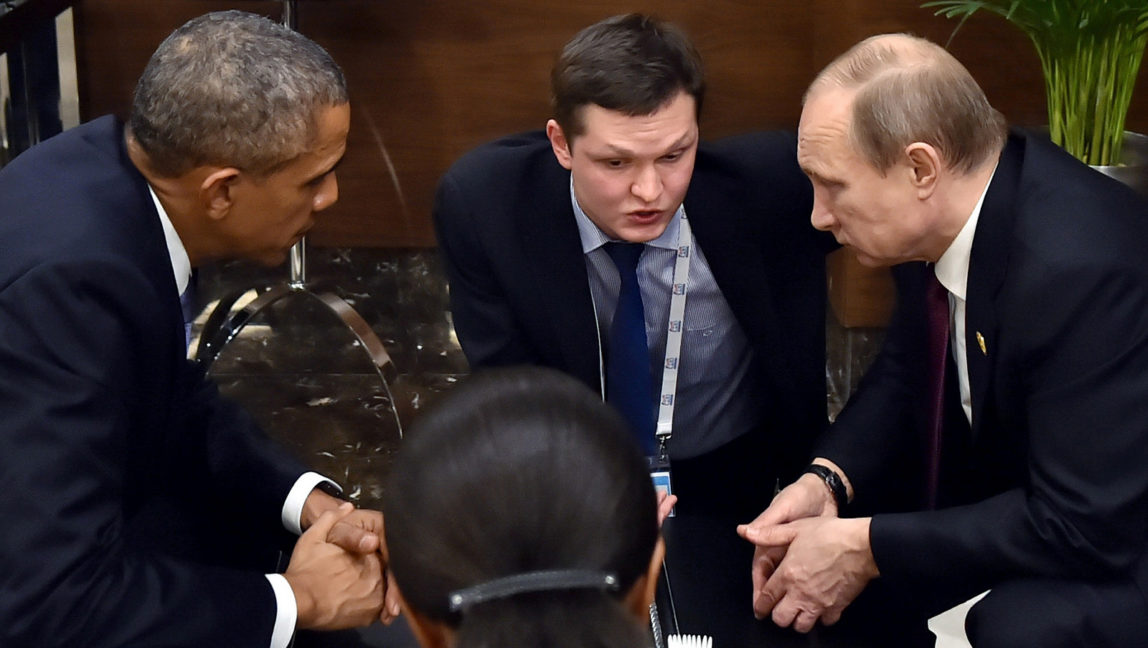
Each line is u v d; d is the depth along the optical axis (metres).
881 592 1.76
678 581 1.74
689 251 2.09
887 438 1.99
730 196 2.06
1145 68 3.68
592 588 0.81
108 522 1.50
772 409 2.21
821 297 2.16
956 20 3.57
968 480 1.94
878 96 1.62
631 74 1.77
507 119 3.97
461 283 2.12
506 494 0.81
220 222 1.65
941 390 1.87
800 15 3.84
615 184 1.85
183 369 1.70
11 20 2.56
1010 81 3.64
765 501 2.31
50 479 1.45
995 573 1.66
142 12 3.81
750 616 1.67
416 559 0.82
